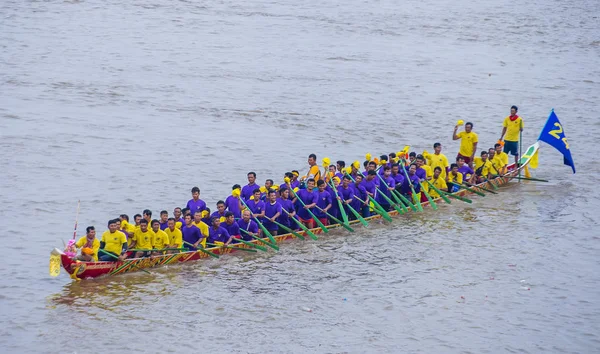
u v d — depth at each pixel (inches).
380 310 2180.1
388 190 2957.7
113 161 3462.1
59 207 2950.3
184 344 1958.7
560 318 2165.4
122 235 2319.1
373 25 6461.6
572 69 5438.0
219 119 4124.0
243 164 3518.7
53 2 6397.6
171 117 4109.3
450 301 2247.8
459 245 2689.5
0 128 3767.2
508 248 2672.2
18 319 2059.5
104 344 1942.7
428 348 1987.0
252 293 2256.4
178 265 2440.9
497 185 3395.7
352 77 5024.6
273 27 6205.7
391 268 2474.2
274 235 2677.2
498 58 5664.4
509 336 2055.9
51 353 1898.4
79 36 5541.3
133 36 5644.7
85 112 4084.6
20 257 2491.4
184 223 2495.1
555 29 6589.6
